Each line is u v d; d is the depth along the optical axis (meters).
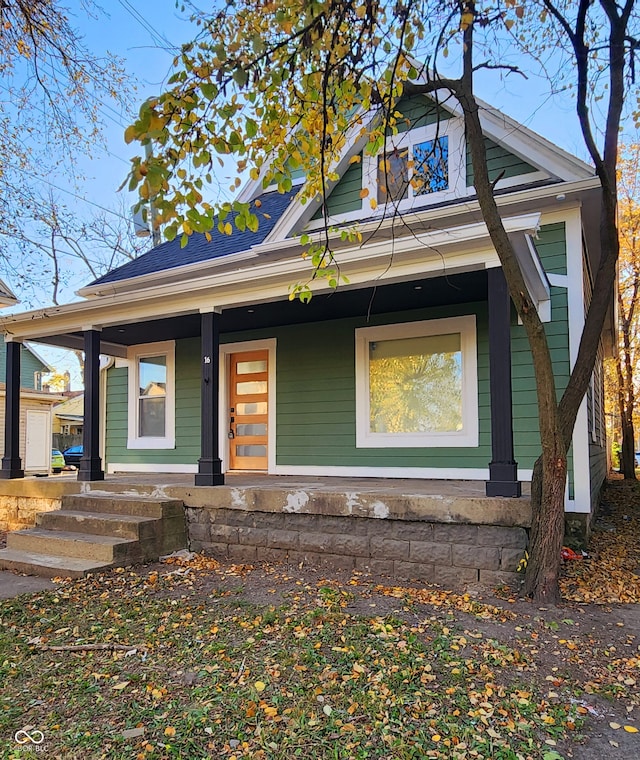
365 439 8.02
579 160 6.65
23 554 5.79
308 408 8.57
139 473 9.94
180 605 4.31
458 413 7.46
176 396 9.91
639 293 15.38
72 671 3.17
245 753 2.36
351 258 5.60
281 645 3.48
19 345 8.80
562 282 6.52
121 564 5.49
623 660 3.31
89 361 7.71
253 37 2.87
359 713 2.68
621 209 14.45
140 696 2.86
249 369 9.32
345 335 8.31
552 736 2.52
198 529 6.22
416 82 7.57
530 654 3.38
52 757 2.34
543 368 4.38
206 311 6.80
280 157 3.84
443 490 5.55
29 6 6.73
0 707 2.76
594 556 5.91
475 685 2.97
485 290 6.66
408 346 7.87
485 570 4.71
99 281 10.95
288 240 8.00
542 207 6.65
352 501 5.28
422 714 2.67
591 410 7.75
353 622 3.86
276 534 5.71
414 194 7.80
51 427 19.59
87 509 6.66
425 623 3.86
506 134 7.26
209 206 3.04
